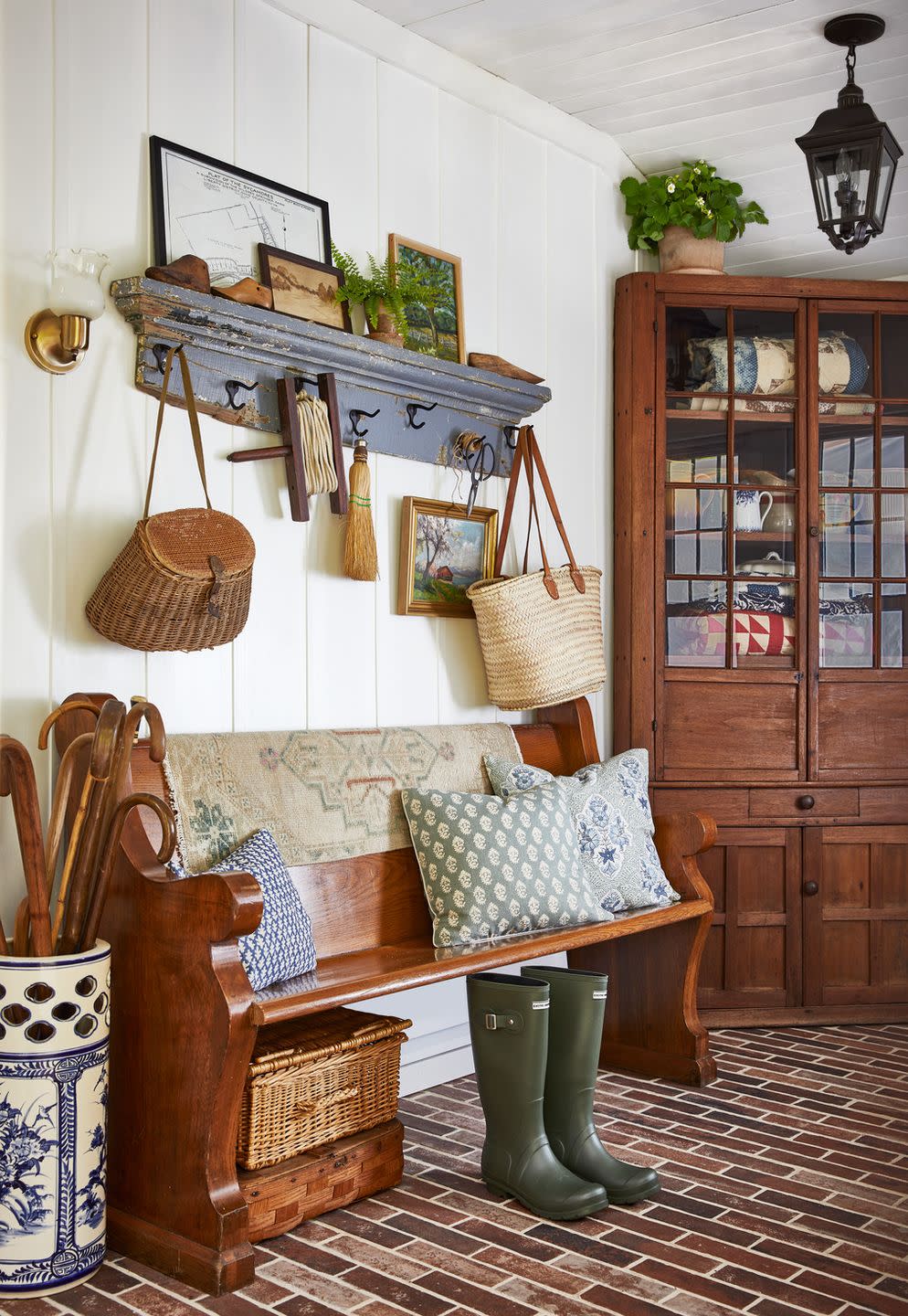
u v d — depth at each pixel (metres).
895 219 5.17
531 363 4.46
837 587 4.89
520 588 3.96
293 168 3.56
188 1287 2.47
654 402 4.75
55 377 2.90
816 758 4.78
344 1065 2.87
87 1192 2.48
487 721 4.21
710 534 4.78
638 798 3.94
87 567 2.97
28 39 2.85
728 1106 3.63
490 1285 2.46
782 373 4.86
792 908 4.74
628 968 4.05
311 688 3.56
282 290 3.43
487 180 4.28
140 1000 2.64
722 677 4.73
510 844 3.44
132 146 3.10
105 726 2.52
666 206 4.84
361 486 3.56
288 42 3.55
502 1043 2.90
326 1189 2.79
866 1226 2.76
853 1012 4.75
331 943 3.19
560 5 3.74
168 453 3.16
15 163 2.82
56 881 2.82
